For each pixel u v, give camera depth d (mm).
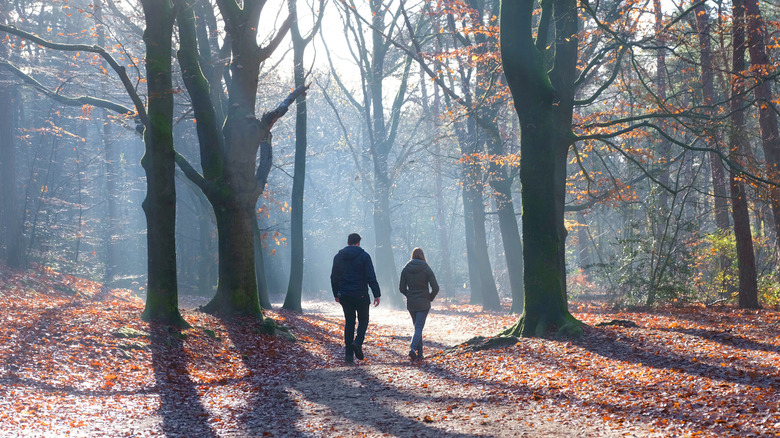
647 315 15500
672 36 15750
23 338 9180
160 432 5789
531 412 6188
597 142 21469
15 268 22562
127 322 10953
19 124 38812
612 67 19656
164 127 12086
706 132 15156
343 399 7125
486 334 15547
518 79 11336
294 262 22094
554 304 11203
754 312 15281
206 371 9562
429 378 8289
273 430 5828
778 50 19266
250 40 13773
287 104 14109
